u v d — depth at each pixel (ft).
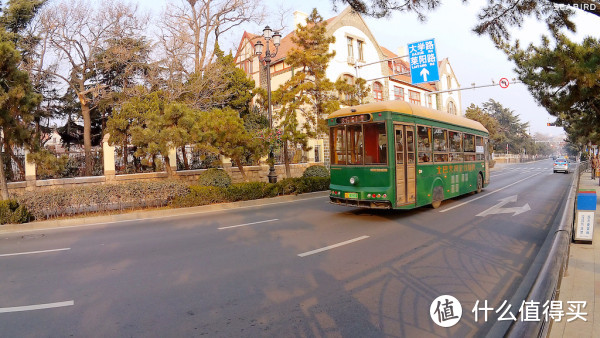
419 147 36.52
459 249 23.21
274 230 30.27
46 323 13.74
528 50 33.01
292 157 75.51
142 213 40.86
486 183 56.65
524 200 46.21
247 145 53.47
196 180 59.62
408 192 34.60
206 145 49.24
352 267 19.84
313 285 17.24
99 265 21.34
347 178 35.32
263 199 51.21
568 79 25.27
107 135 52.80
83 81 71.20
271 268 19.90
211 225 33.65
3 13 66.08
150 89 73.77
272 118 62.28
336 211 39.99
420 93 130.62
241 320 13.73
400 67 128.26
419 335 12.46
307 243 25.41
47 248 26.25
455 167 44.14
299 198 55.62
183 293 16.51
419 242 25.13
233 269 19.88
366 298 15.61
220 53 78.89
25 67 64.85
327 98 59.62
